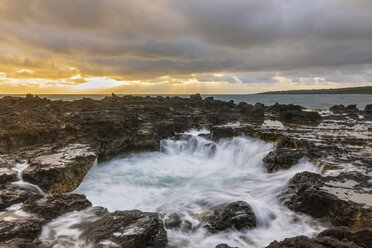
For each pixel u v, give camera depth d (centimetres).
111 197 1220
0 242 673
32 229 743
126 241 651
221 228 811
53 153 1485
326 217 849
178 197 1176
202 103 4169
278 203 1003
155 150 2016
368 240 634
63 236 742
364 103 7888
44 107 3034
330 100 10406
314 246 577
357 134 1917
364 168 1145
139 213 796
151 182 1421
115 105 3259
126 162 1803
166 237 759
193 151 2066
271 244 662
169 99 4431
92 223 805
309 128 2225
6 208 888
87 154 1474
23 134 1683
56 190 1188
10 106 3228
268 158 1504
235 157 1847
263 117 3161
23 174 1177
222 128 2108
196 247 736
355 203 809
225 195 1115
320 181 995
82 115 2345
